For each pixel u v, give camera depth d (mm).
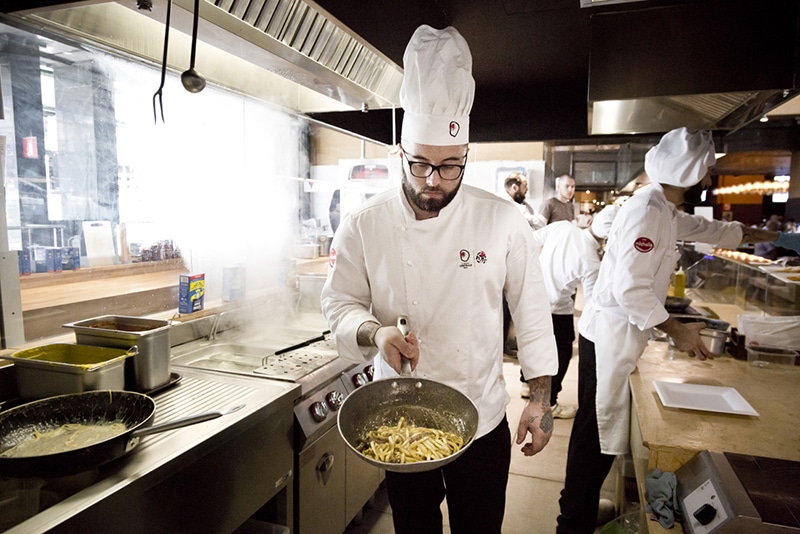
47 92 2014
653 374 1810
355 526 2141
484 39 1928
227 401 1380
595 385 1949
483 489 1312
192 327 2025
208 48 1782
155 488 1031
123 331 1384
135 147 2221
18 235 1989
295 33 1460
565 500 1969
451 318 1276
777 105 1766
